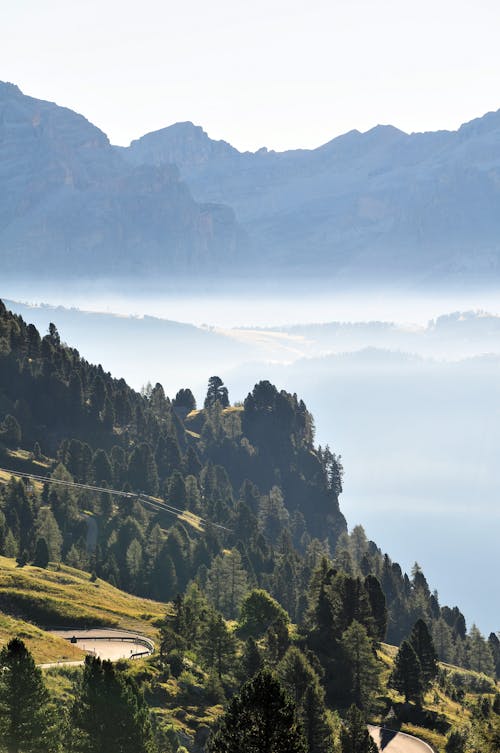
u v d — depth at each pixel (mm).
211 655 176625
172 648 181125
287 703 83500
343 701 185625
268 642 190500
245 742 81625
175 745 133125
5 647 105000
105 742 102938
